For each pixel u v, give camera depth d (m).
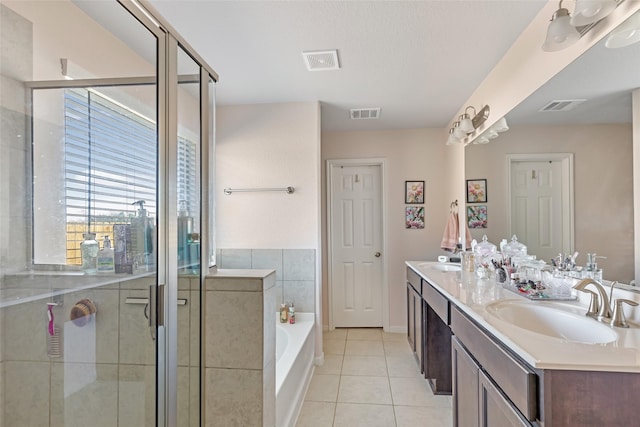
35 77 1.38
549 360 0.99
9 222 1.30
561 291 1.75
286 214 3.24
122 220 1.49
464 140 3.14
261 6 1.73
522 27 1.93
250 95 3.01
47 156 1.40
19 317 1.32
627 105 1.35
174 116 1.55
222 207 3.32
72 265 1.43
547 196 1.90
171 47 1.53
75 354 1.43
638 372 0.95
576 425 0.97
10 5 1.30
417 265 3.22
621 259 1.45
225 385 1.57
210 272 1.66
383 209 4.11
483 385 1.40
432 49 2.17
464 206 3.14
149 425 1.41
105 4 1.46
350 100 3.12
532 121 1.97
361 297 4.23
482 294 1.89
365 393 2.60
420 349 2.79
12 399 1.31
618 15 1.24
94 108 1.56
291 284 3.22
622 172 1.40
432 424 2.19
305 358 2.74
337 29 1.94
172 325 1.47
